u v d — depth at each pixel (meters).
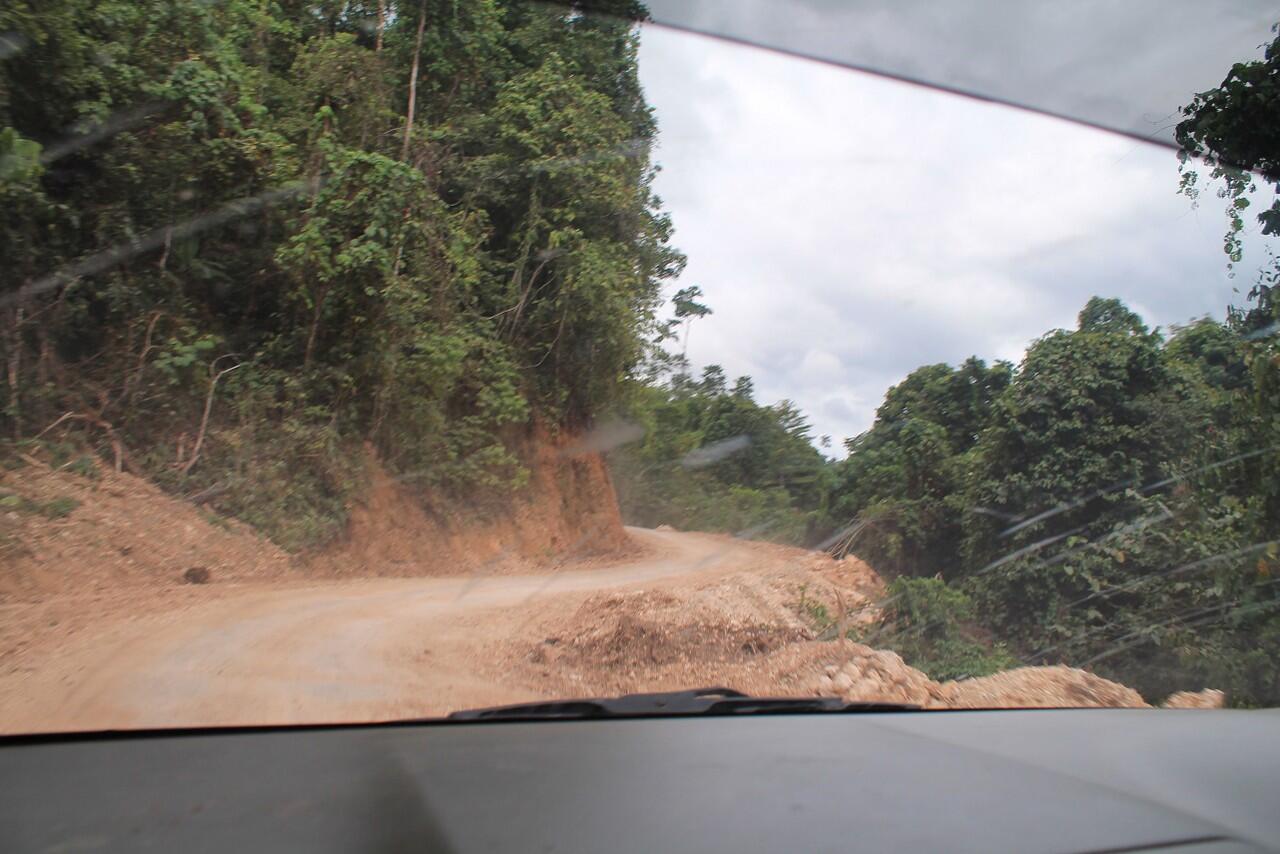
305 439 17.28
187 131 14.84
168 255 15.91
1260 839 2.62
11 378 13.21
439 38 22.52
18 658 7.15
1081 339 16.45
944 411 25.86
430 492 20.48
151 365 15.16
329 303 17.78
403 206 18.11
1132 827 2.68
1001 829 2.62
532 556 22.81
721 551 27.88
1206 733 4.01
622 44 26.19
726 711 4.46
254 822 2.50
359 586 14.32
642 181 26.48
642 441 35.22
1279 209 9.89
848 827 2.59
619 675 8.62
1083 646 13.73
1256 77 9.29
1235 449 10.64
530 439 24.56
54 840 2.33
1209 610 12.28
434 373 19.36
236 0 18.08
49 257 14.04
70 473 13.39
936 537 21.91
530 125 23.30
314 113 19.17
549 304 23.84
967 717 4.36
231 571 13.95
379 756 3.29
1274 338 10.21
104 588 11.36
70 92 13.46
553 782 2.98
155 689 6.32
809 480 39.69
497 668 8.42
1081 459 15.58
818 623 12.54
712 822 2.60
